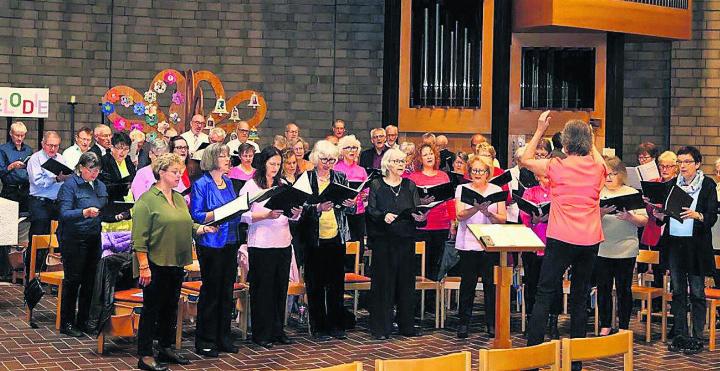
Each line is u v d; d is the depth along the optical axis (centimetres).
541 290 684
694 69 1448
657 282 986
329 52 1501
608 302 870
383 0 1503
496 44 1280
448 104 1295
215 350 774
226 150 764
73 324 848
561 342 510
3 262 1050
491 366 465
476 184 866
